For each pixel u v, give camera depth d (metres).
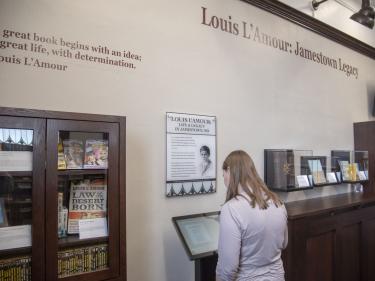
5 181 1.31
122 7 1.95
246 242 1.41
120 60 1.92
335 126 3.54
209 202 2.32
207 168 2.30
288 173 2.72
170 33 2.16
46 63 1.67
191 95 2.25
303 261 2.31
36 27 1.65
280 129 2.89
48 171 1.33
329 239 2.57
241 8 2.63
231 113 2.50
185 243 1.79
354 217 2.85
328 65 3.50
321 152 3.33
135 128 1.97
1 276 1.26
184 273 2.14
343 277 2.69
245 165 1.52
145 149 2.01
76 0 1.78
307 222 2.36
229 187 1.53
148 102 2.03
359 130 3.77
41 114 1.32
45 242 1.31
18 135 1.30
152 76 2.06
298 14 3.07
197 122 2.26
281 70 2.93
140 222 1.97
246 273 1.43
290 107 3.00
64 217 1.43
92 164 1.48
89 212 1.49
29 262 1.31
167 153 2.10
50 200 1.33
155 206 2.04
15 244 1.28
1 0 1.56
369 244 3.02
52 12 1.70
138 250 1.95
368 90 4.12
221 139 2.42
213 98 2.38
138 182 1.97
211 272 1.85
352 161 3.56
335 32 3.52
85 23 1.80
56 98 1.70
